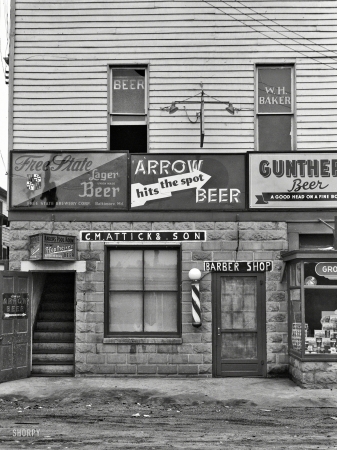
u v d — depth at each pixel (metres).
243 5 14.45
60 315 15.36
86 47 14.43
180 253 13.93
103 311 13.79
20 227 14.00
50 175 14.06
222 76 14.34
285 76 14.53
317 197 13.91
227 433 9.07
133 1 14.47
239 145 14.22
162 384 12.82
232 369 13.68
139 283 13.99
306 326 12.54
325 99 14.34
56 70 14.40
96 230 13.96
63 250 13.66
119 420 9.97
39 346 14.45
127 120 14.48
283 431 9.23
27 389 12.35
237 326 13.81
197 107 14.30
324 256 12.55
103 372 13.67
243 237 13.93
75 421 9.88
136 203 13.96
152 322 13.91
